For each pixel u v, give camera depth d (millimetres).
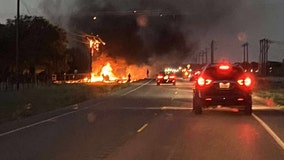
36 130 17297
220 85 22250
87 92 45406
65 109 26812
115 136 15617
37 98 36719
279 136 15586
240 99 22219
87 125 18812
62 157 11805
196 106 22875
